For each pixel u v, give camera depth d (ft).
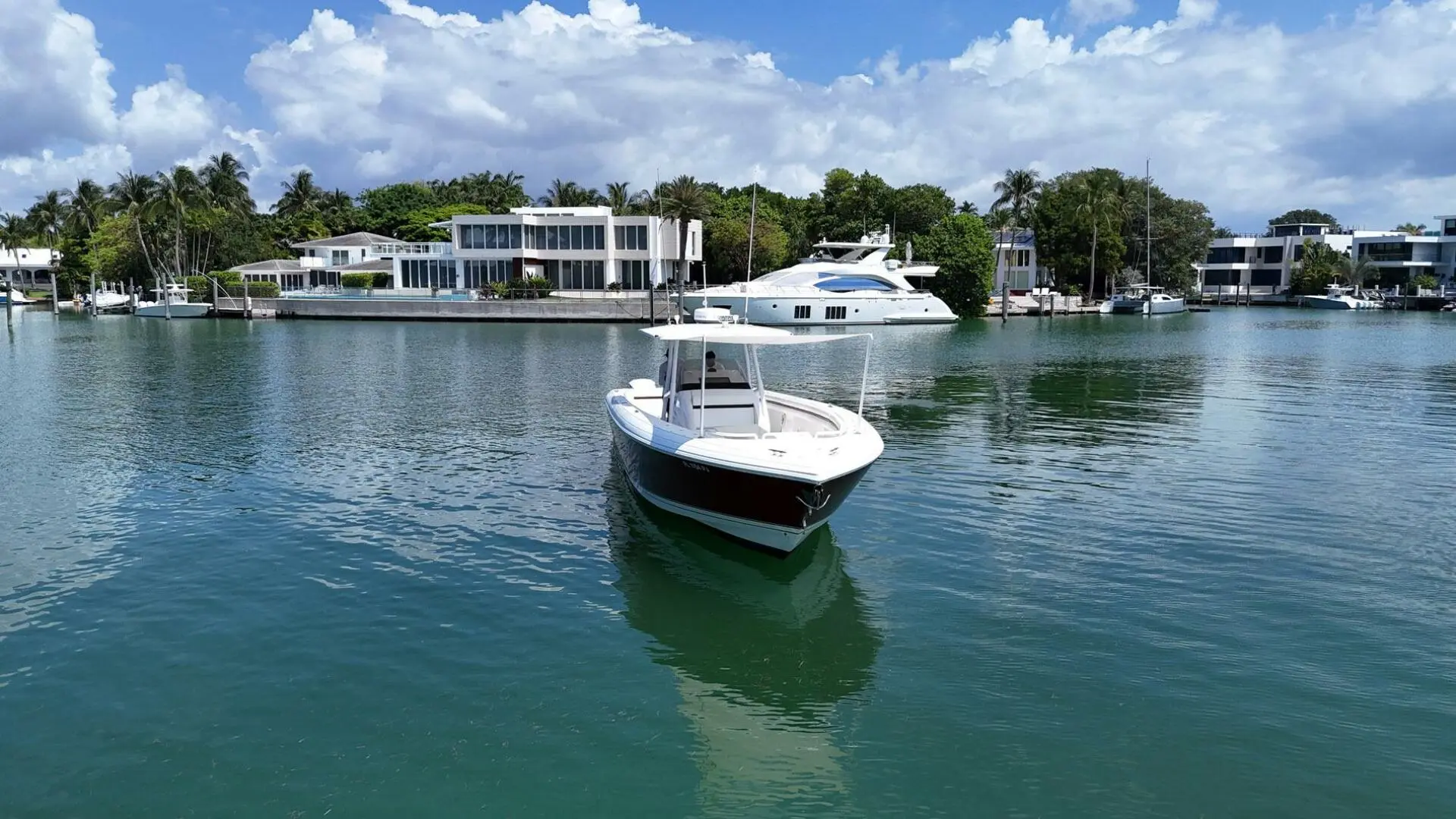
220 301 250.78
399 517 49.32
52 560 42.65
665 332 45.21
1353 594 37.73
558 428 75.61
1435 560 41.81
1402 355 143.02
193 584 39.52
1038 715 28.43
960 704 29.22
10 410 86.38
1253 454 64.49
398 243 309.42
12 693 30.09
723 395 46.44
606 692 30.22
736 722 28.37
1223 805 24.00
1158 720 28.07
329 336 183.93
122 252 297.33
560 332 194.18
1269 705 28.81
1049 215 308.40
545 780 25.36
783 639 34.01
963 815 23.84
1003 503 51.39
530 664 32.12
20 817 23.76
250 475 59.16
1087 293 327.06
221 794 24.71
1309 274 353.92
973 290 260.21
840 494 40.04
